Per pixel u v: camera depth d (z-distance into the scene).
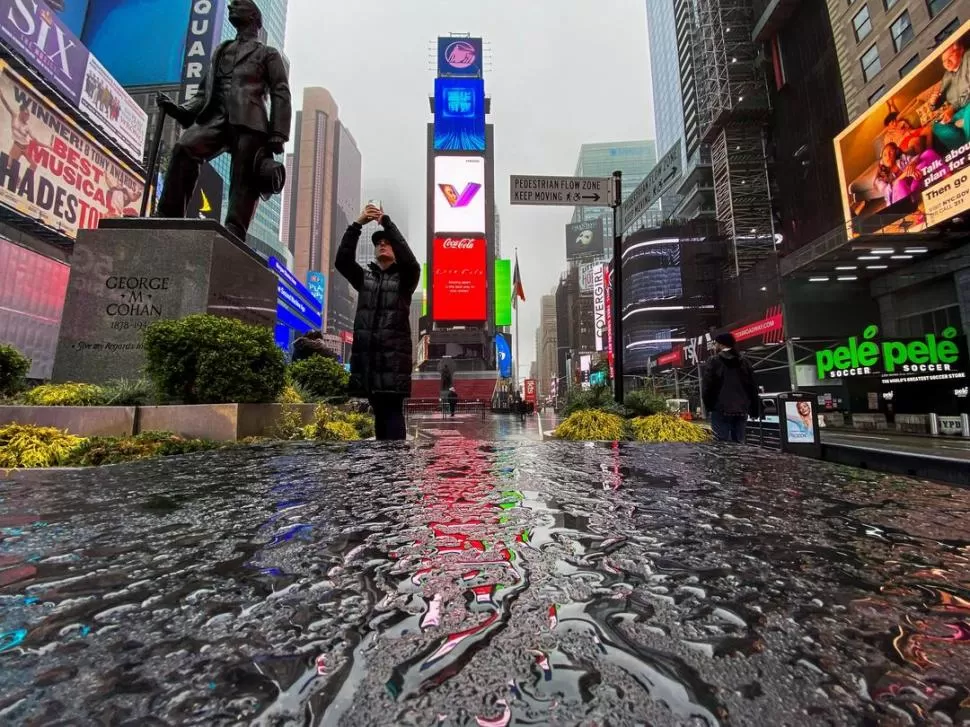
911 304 23.36
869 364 21.30
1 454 3.55
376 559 1.51
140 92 57.97
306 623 1.05
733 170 44.09
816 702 0.74
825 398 23.72
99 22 59.94
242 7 8.27
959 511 2.19
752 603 1.16
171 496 2.53
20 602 1.16
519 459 4.22
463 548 1.63
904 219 21.27
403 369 6.05
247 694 0.77
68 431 4.62
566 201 9.07
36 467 3.56
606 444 5.95
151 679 0.82
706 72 48.22
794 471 3.50
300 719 0.69
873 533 1.82
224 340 5.54
